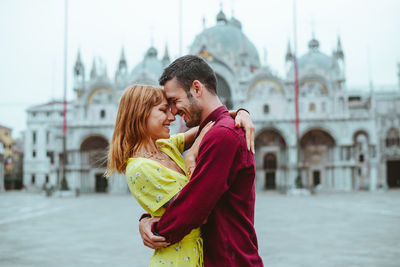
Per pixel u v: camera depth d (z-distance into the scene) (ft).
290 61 280.31
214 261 10.11
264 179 246.27
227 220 10.13
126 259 36.78
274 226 61.57
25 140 329.72
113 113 253.85
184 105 11.17
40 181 326.44
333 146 241.35
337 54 261.03
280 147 245.65
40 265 34.22
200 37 256.32
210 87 11.30
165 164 11.18
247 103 245.24
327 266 32.86
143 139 11.28
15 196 213.87
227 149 9.79
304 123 235.61
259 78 245.86
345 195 185.57
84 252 40.47
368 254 37.96
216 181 9.57
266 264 33.63
